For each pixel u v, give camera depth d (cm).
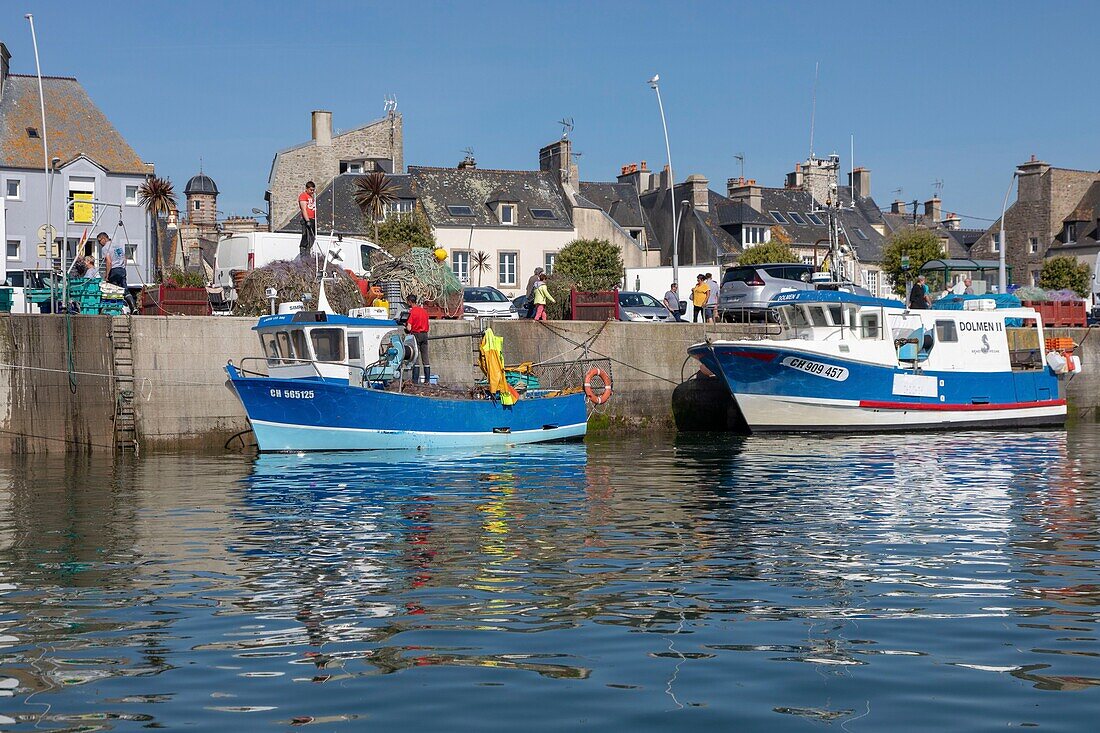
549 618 987
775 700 764
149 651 894
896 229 7944
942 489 1841
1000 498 1733
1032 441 2750
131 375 2562
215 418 2628
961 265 4009
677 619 981
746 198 6969
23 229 5222
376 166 6134
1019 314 3247
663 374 3123
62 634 945
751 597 1064
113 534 1439
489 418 2622
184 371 2608
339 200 5959
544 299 3036
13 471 2198
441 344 2892
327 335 2477
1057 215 7656
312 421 2436
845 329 2923
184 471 2159
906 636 923
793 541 1361
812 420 2927
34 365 2533
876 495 1770
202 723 731
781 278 3384
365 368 2502
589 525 1484
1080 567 1201
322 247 3156
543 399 2720
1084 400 3788
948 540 1366
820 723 721
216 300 3253
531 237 6128
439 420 2534
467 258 5997
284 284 2836
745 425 2978
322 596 1077
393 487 1892
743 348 2828
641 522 1507
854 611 1006
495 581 1140
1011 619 977
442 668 842
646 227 6894
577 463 2266
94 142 5450
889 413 2962
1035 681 804
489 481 1967
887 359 2934
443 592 1091
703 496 1762
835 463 2247
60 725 733
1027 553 1281
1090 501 1698
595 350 3055
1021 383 3170
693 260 6644
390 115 6575
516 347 2988
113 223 5384
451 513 1594
